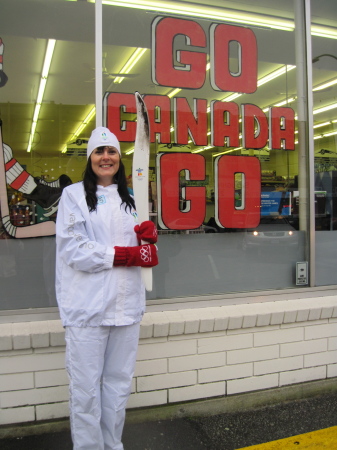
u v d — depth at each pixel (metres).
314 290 3.66
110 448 2.31
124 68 3.22
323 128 3.72
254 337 3.30
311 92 3.66
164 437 2.85
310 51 3.66
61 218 2.21
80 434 2.20
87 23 3.14
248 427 2.99
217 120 3.43
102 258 2.12
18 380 2.83
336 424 3.03
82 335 2.16
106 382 2.34
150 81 3.28
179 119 3.34
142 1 3.26
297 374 3.44
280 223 3.60
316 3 3.71
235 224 3.48
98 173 2.27
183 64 3.36
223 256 3.45
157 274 3.29
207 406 3.17
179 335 3.12
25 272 3.00
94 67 3.14
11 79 3.01
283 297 3.55
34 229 3.02
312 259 3.64
